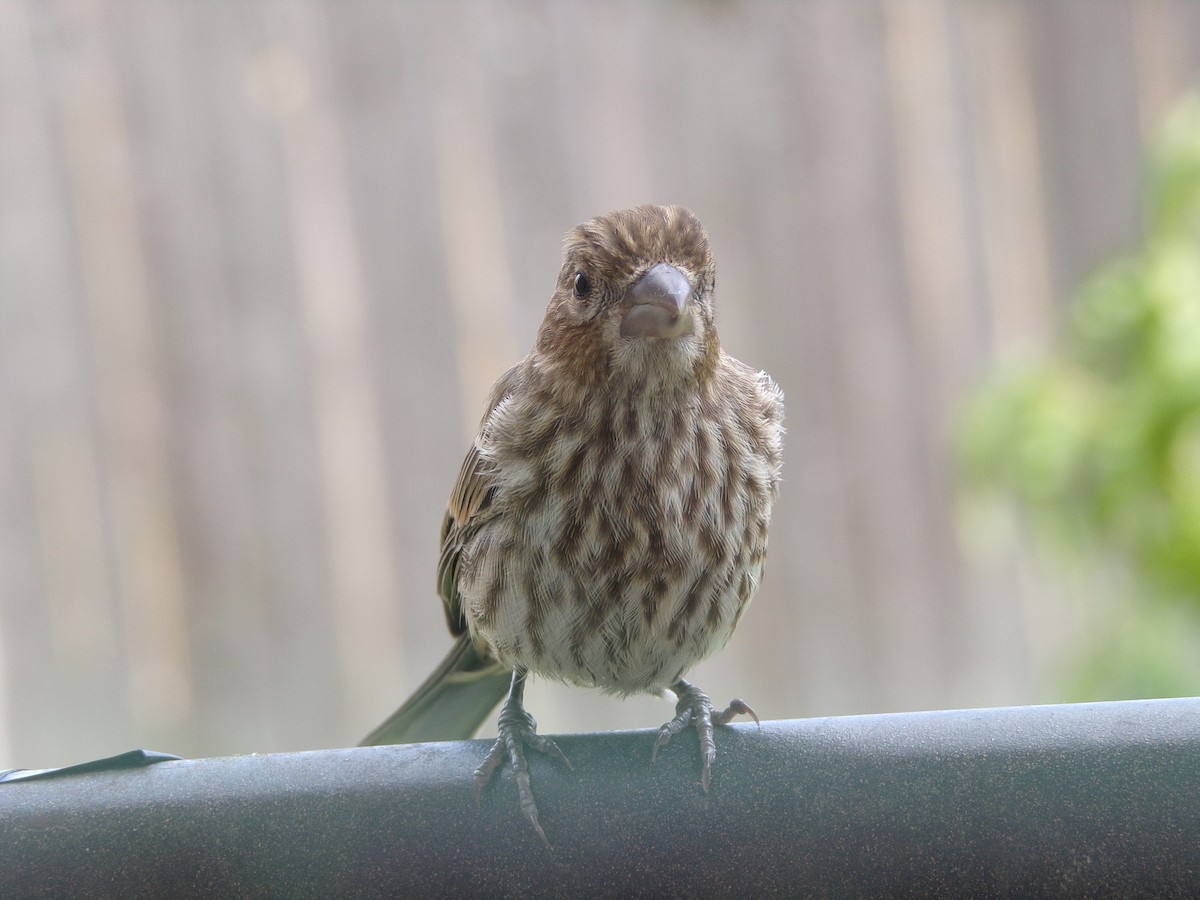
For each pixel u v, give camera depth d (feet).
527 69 37.40
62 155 36.06
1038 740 18.03
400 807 18.24
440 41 37.04
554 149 37.47
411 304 37.06
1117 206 40.29
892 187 39.50
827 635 39.09
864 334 39.29
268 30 36.60
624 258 22.12
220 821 18.11
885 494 39.37
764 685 38.83
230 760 18.43
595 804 18.33
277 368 36.81
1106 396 29.07
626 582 22.58
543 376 23.18
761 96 38.78
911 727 18.34
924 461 39.47
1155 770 17.75
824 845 18.20
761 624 38.86
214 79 36.52
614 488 22.43
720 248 38.55
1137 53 40.60
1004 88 40.22
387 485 37.17
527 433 22.95
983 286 39.99
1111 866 17.75
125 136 36.27
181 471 36.63
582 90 37.65
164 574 36.68
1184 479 27.68
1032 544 35.27
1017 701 39.63
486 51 37.19
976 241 39.99
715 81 38.47
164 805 18.10
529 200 37.35
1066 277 40.29
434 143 37.04
